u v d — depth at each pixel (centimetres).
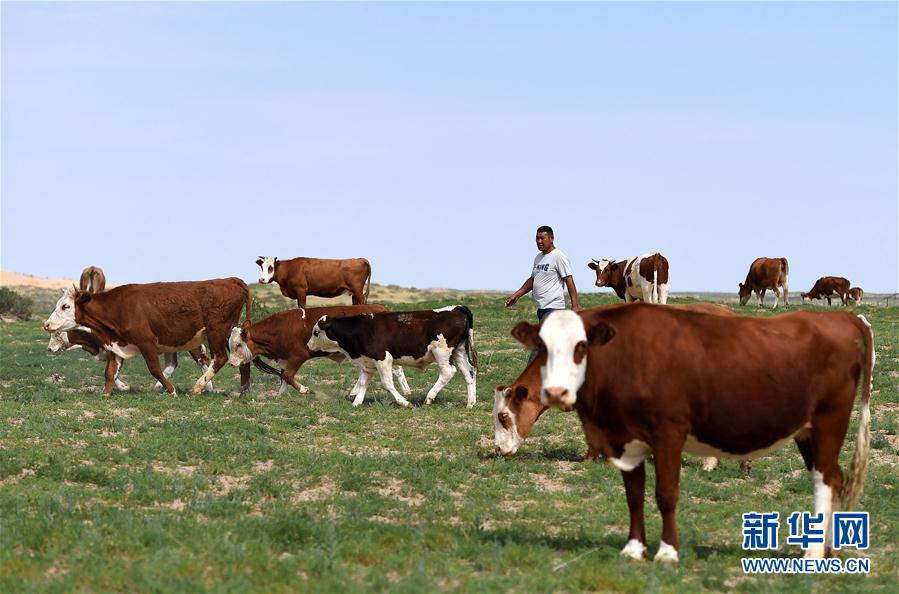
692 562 884
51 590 746
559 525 1063
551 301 1497
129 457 1342
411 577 800
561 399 822
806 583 840
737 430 858
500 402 1352
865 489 1255
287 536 914
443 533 951
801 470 1385
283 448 1443
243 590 750
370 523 986
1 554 827
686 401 844
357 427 1625
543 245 1497
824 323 893
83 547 858
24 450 1328
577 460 1421
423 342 1848
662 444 847
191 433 1522
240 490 1154
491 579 801
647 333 848
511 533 980
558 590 794
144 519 973
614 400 848
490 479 1282
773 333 867
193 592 748
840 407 891
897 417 1745
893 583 866
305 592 761
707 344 849
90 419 1638
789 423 873
